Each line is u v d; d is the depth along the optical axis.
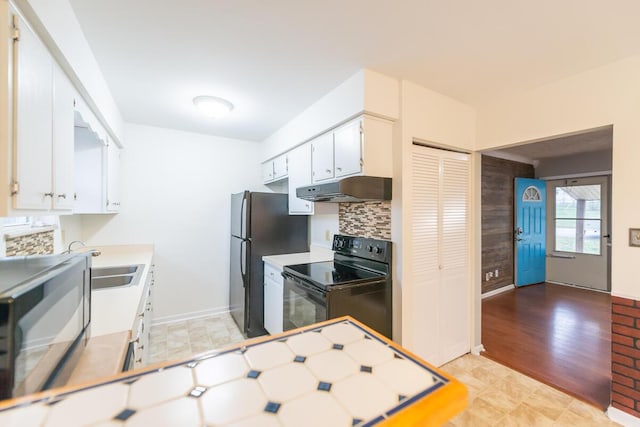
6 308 0.57
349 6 1.31
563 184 4.91
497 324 3.18
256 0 1.27
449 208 2.39
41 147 1.07
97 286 2.00
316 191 2.16
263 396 0.58
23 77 0.94
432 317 2.25
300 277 2.11
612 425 1.70
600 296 4.24
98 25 1.43
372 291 2.00
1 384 0.56
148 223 3.14
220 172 3.52
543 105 2.08
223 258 3.54
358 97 1.92
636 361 1.65
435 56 1.73
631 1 1.25
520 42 1.58
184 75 1.96
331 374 0.66
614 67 1.75
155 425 0.49
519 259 4.72
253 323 2.89
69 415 0.51
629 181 1.67
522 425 1.72
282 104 2.46
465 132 2.44
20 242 1.64
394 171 2.08
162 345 2.71
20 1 0.89
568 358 2.45
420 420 0.53
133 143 3.05
